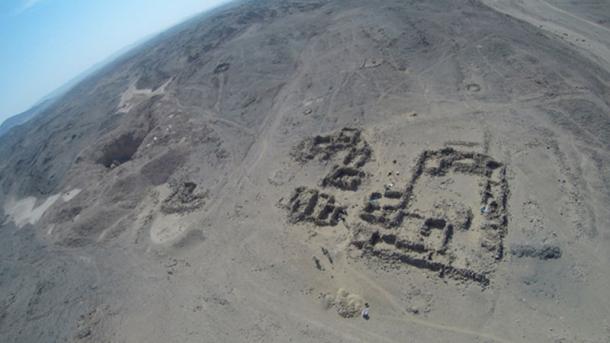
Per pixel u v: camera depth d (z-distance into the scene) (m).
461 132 43.19
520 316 26.17
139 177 51.72
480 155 38.34
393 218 33.78
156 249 40.59
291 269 33.50
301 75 63.50
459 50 57.53
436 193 36.06
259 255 35.84
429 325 26.80
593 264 28.16
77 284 39.41
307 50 70.00
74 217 50.34
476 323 26.30
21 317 37.75
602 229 30.31
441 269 29.64
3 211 61.19
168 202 46.31
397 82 54.72
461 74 53.00
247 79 67.31
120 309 34.88
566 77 48.00
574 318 25.42
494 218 32.28
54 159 68.00
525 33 59.03
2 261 47.81
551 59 51.75
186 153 54.19
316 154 45.69
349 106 52.75
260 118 56.97
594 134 39.16
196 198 45.59
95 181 55.75
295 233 36.78
